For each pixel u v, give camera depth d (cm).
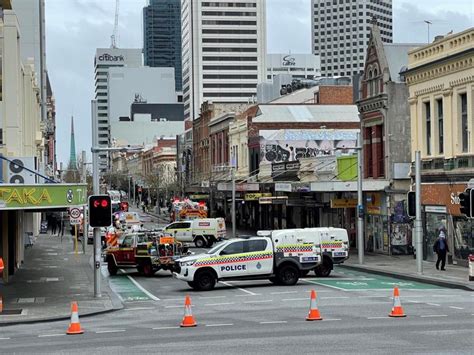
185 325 2281
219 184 8069
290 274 3634
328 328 2139
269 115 8569
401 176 5378
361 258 4712
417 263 3988
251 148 8681
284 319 2384
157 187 14138
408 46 6088
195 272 3525
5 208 2892
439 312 2470
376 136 5638
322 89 9350
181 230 6681
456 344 1814
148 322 2448
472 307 2609
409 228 5347
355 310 2566
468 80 4381
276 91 13775
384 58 5562
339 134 8444
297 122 8462
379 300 2889
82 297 3319
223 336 2041
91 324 2466
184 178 12762
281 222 7844
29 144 5384
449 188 4531
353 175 6034
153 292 3547
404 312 2480
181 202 8912
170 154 17500
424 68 4847
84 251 6134
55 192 3036
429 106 4891
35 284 3925
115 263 4503
